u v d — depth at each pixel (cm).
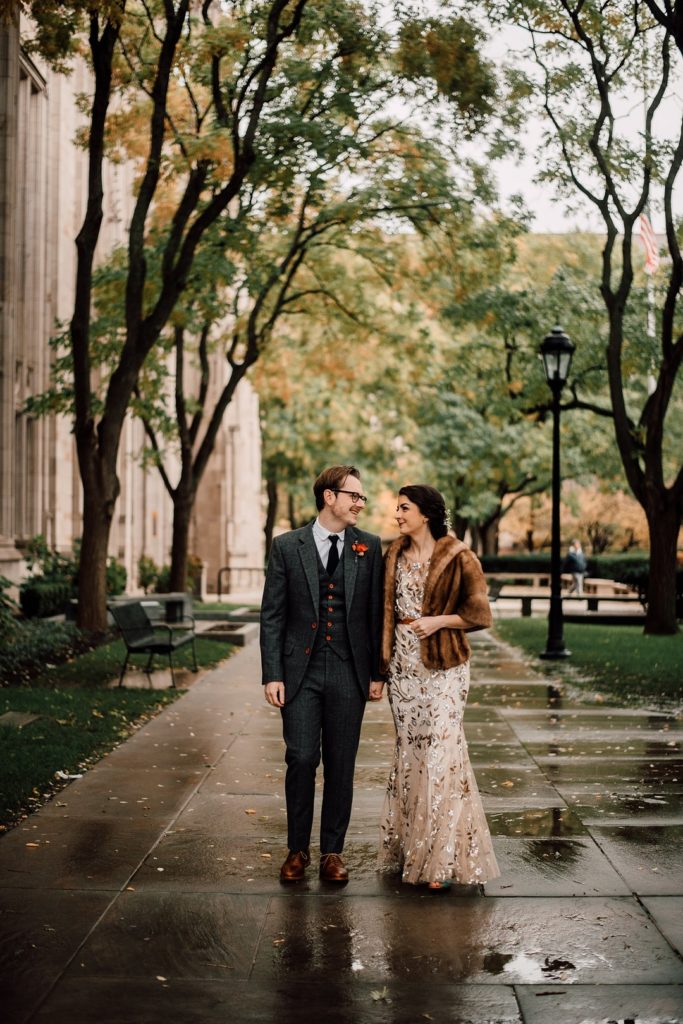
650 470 2041
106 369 2838
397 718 623
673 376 1989
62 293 2661
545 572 4688
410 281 2469
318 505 630
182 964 498
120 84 1897
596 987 475
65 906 570
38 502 2547
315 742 618
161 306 1795
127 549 3306
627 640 1973
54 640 1681
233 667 1667
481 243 2117
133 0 1836
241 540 4900
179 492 2572
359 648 619
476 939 528
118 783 852
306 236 2469
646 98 1877
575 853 667
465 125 1691
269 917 556
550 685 1450
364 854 666
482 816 609
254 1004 458
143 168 2128
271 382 3281
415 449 4209
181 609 1911
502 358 2862
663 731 1089
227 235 2061
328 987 475
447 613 611
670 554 2061
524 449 3859
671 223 1858
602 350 2453
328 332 2783
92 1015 447
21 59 2394
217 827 724
